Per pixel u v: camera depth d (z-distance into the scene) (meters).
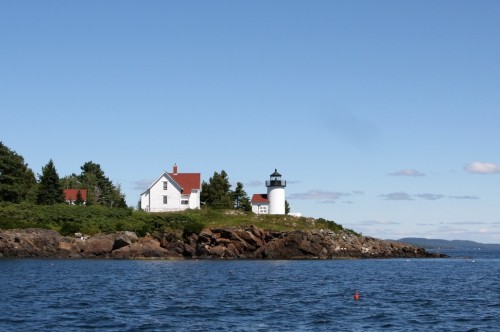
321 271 91.50
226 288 63.91
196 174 145.50
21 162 147.38
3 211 124.12
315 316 45.09
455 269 105.81
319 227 136.12
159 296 55.94
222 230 121.44
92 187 183.25
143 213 133.12
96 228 122.12
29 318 42.38
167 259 116.25
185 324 41.09
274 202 148.62
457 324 42.25
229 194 158.50
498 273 96.31
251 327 40.34
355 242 137.12
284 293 59.94
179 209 140.88
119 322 41.47
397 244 149.38
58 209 128.25
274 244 121.62
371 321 43.19
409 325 41.72
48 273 79.69
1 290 58.72
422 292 63.38
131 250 116.56
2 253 112.06
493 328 40.78
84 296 55.09
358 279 78.62
